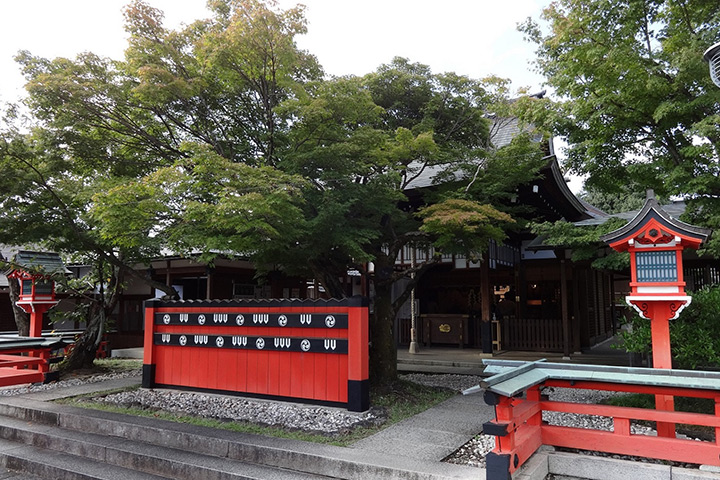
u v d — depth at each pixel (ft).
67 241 33.30
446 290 64.64
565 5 24.14
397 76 30.89
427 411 23.40
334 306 23.18
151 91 23.89
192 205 20.43
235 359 26.08
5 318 58.23
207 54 25.20
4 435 23.24
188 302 28.04
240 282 53.93
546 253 51.24
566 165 27.17
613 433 15.76
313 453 16.56
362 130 25.57
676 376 15.33
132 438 20.59
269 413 22.65
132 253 36.60
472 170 28.96
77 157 29.32
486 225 24.89
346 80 25.58
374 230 26.04
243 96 28.17
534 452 16.19
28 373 29.58
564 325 44.65
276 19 22.58
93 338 38.63
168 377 28.63
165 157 29.04
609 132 24.02
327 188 25.23
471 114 30.60
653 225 16.10
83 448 20.17
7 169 29.19
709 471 14.35
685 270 46.06
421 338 56.59
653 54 22.13
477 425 20.62
